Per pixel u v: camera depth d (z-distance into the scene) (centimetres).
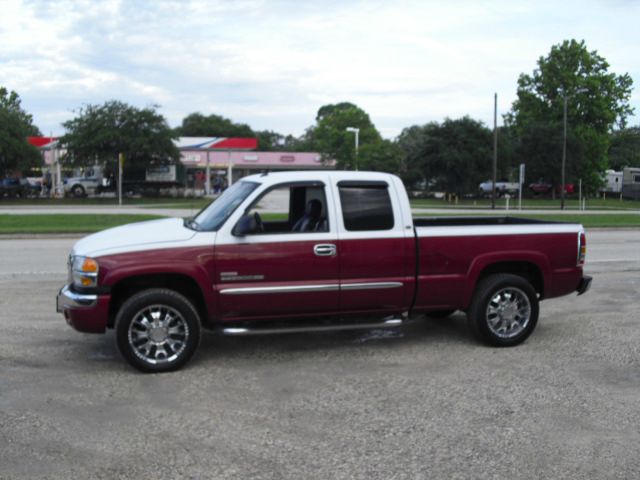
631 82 6125
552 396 529
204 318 622
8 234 1886
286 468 395
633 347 687
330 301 627
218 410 494
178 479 380
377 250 634
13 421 468
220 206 655
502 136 5312
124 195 4747
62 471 389
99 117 4322
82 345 680
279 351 664
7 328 748
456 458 411
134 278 595
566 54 5991
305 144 11031
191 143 5300
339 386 552
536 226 684
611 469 396
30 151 4506
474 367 611
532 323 686
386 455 414
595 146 5850
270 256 607
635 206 4619
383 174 650
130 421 470
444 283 657
